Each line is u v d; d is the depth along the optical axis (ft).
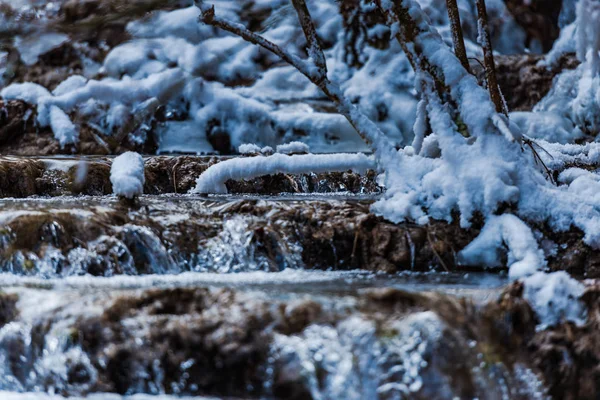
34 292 21.72
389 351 19.69
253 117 55.42
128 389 19.97
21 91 53.42
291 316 20.13
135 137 53.47
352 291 21.76
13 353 20.81
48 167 36.35
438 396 19.58
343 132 55.21
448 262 28.86
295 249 28.91
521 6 71.31
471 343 20.35
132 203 30.22
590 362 20.62
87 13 55.93
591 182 31.73
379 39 61.31
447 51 31.24
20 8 55.06
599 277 28.55
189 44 60.54
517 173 30.04
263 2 64.34
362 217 29.40
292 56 31.48
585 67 57.67
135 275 27.04
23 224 26.71
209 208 30.35
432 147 32.07
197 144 54.90
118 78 58.49
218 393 19.71
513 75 60.90
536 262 27.66
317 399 19.49
